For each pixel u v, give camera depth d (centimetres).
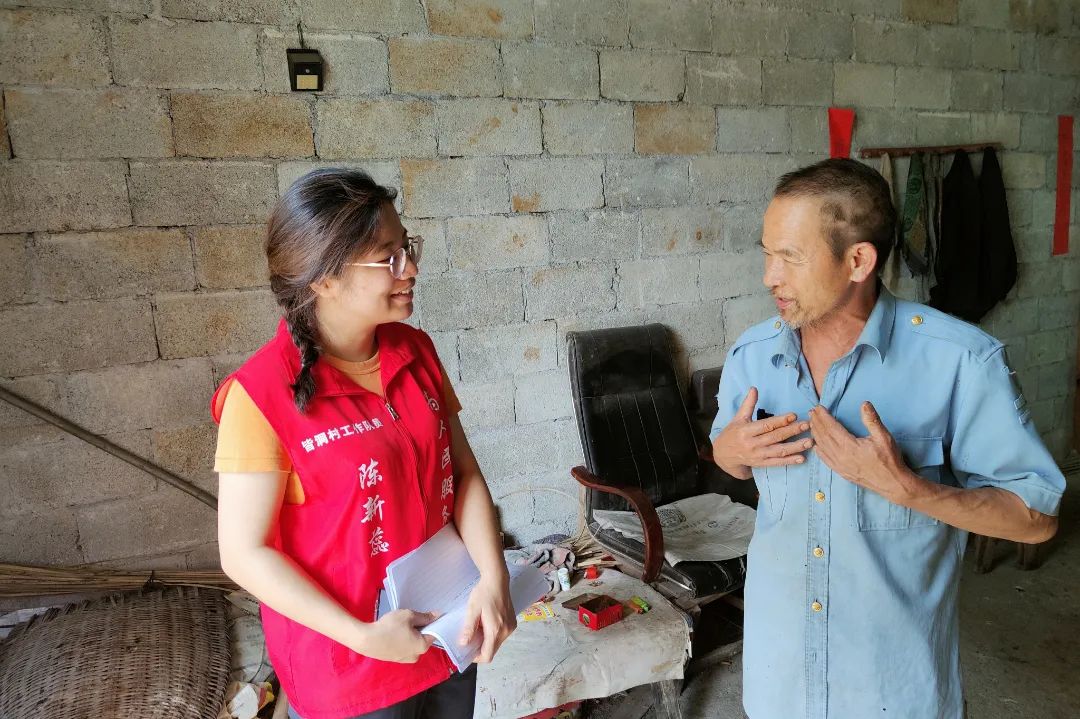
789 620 111
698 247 292
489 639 105
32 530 207
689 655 201
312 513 99
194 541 225
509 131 250
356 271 96
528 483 274
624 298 281
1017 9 348
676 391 277
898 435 105
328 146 225
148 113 203
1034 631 249
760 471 117
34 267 198
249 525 94
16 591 203
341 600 101
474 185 247
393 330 116
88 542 213
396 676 106
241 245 218
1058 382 398
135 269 208
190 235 212
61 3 191
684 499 261
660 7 269
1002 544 312
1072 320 397
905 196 330
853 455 95
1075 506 346
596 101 263
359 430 100
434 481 111
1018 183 366
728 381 128
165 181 207
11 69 189
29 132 192
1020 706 213
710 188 290
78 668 175
